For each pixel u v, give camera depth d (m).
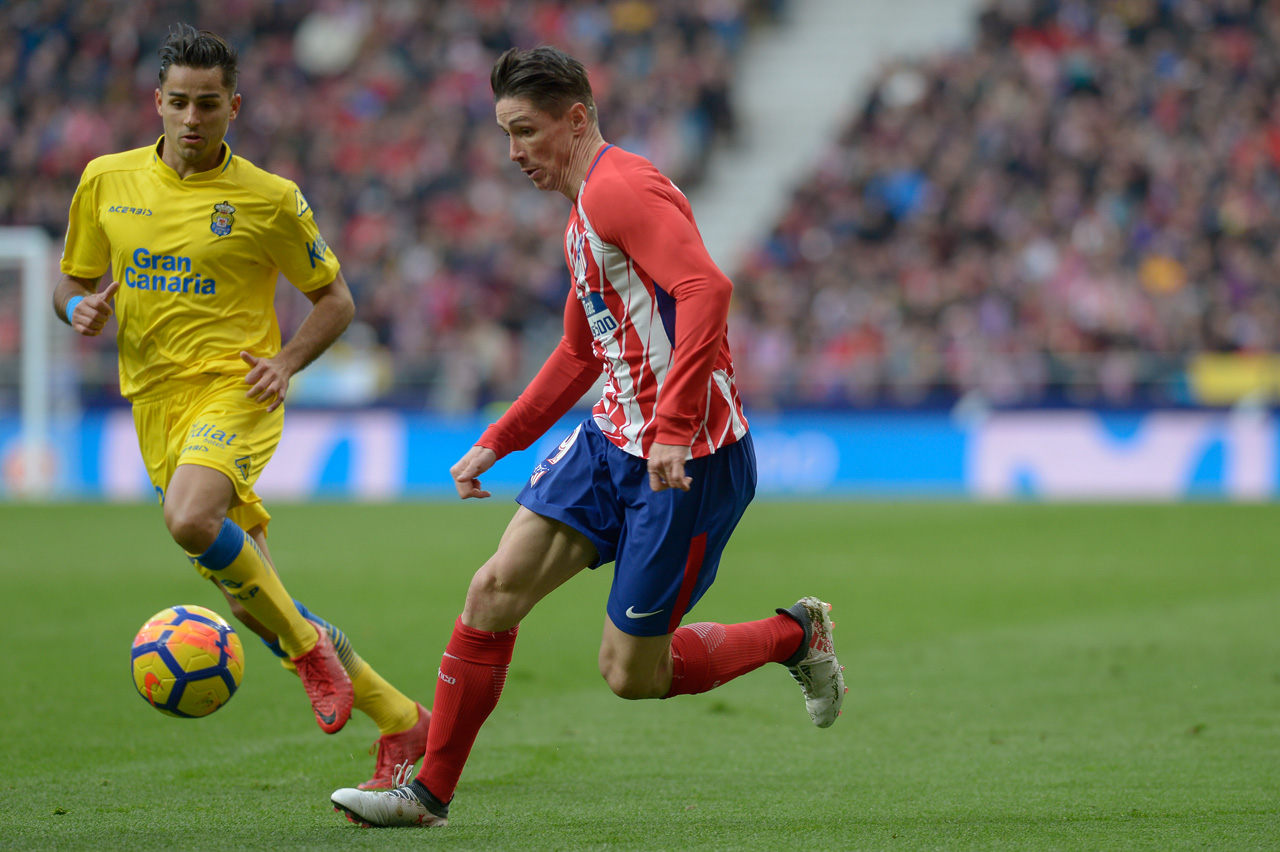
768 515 50.62
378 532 45.41
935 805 12.74
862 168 74.62
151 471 14.55
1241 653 22.47
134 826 11.82
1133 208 69.31
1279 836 11.23
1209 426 58.69
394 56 84.31
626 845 10.99
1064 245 68.12
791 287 69.19
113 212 14.09
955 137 74.50
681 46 83.94
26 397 59.66
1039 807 12.59
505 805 12.88
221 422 13.63
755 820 12.08
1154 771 14.30
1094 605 28.52
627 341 11.48
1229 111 72.69
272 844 11.03
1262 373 59.06
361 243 75.31
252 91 83.12
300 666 13.13
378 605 28.48
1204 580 32.31
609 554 11.97
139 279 14.05
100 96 82.25
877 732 16.83
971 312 65.81
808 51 90.00
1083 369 61.16
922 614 27.47
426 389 65.25
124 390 14.55
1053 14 78.94
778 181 82.88
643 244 10.82
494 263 72.88
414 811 11.73
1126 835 11.29
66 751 15.42
